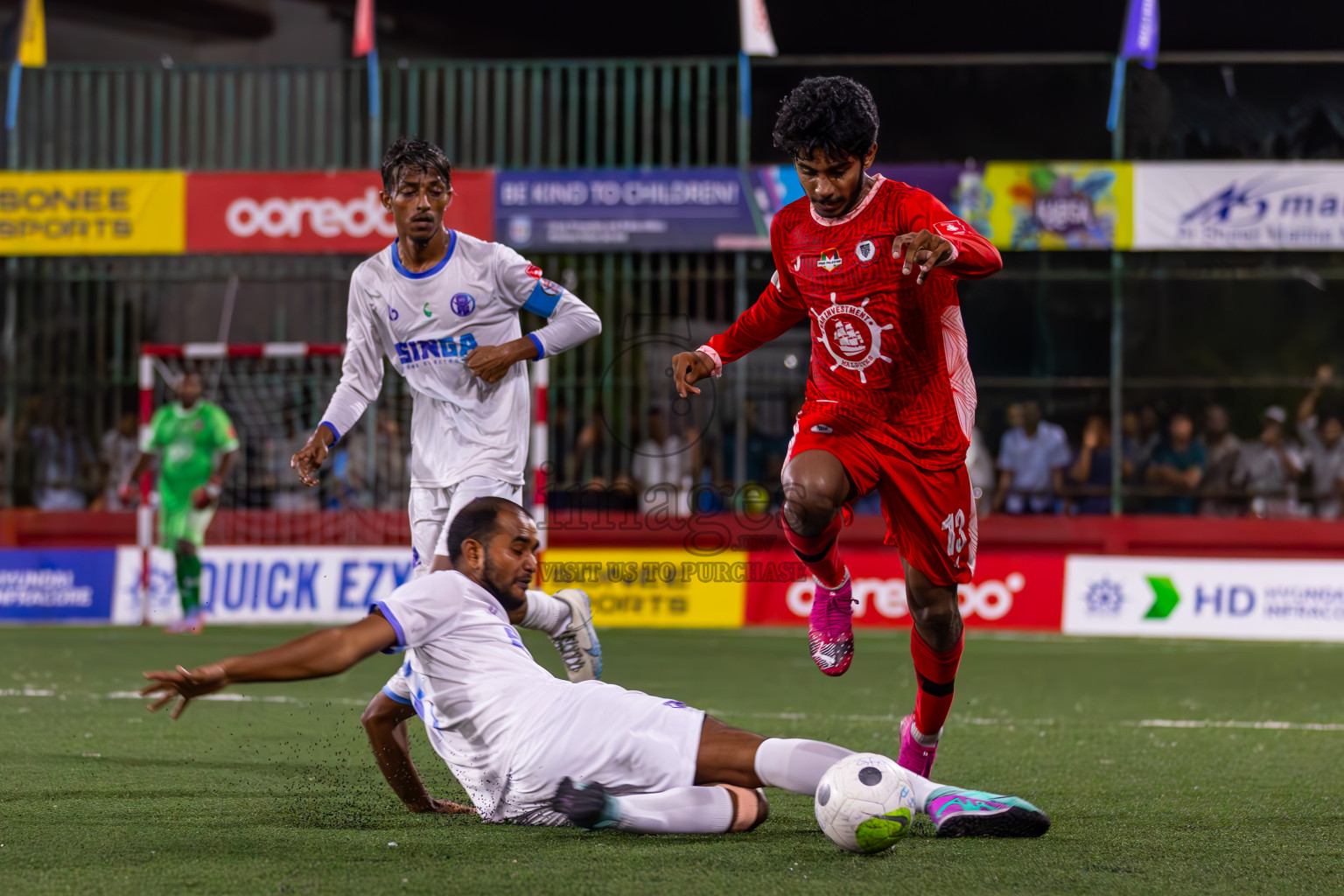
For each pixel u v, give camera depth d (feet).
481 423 42.19
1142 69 124.06
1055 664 82.58
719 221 105.40
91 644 89.86
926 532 36.37
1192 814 36.60
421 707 33.58
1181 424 116.98
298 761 44.70
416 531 43.04
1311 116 126.52
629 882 27.40
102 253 108.58
